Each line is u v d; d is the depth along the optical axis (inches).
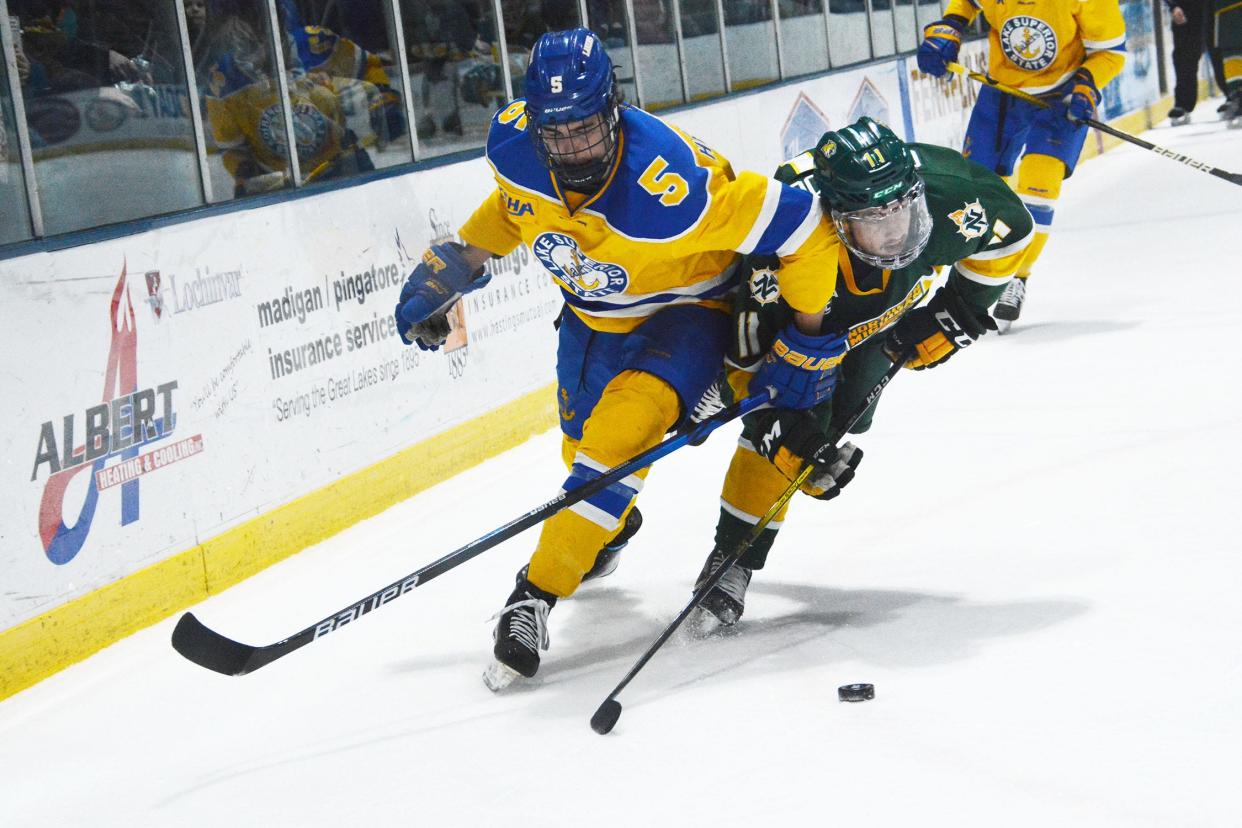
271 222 323.9
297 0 349.7
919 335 249.0
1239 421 326.3
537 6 438.3
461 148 410.0
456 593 285.1
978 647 220.5
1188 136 865.5
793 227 210.7
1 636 261.0
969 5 492.1
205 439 306.0
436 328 258.1
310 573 314.5
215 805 202.1
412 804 193.3
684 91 518.3
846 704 205.5
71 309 275.6
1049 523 276.4
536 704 222.5
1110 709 192.5
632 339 234.2
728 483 247.8
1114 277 524.1
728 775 188.4
